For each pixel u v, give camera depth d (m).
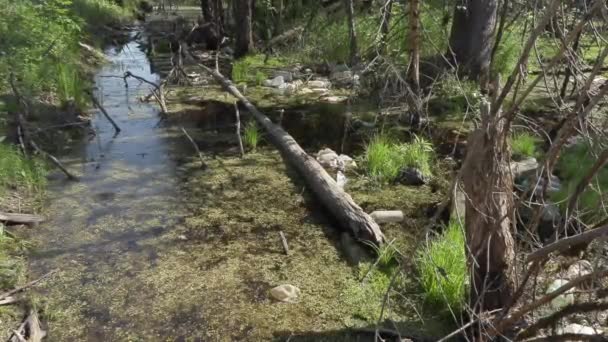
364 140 7.11
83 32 13.02
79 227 4.88
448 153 6.54
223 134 7.51
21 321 3.59
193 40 14.75
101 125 7.84
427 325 3.51
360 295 3.86
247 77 10.69
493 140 2.86
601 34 2.82
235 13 12.71
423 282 3.82
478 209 2.96
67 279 4.10
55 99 8.18
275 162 6.44
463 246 3.88
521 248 3.33
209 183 5.84
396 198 5.40
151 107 8.80
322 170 5.74
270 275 4.14
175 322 3.62
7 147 5.78
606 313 3.24
